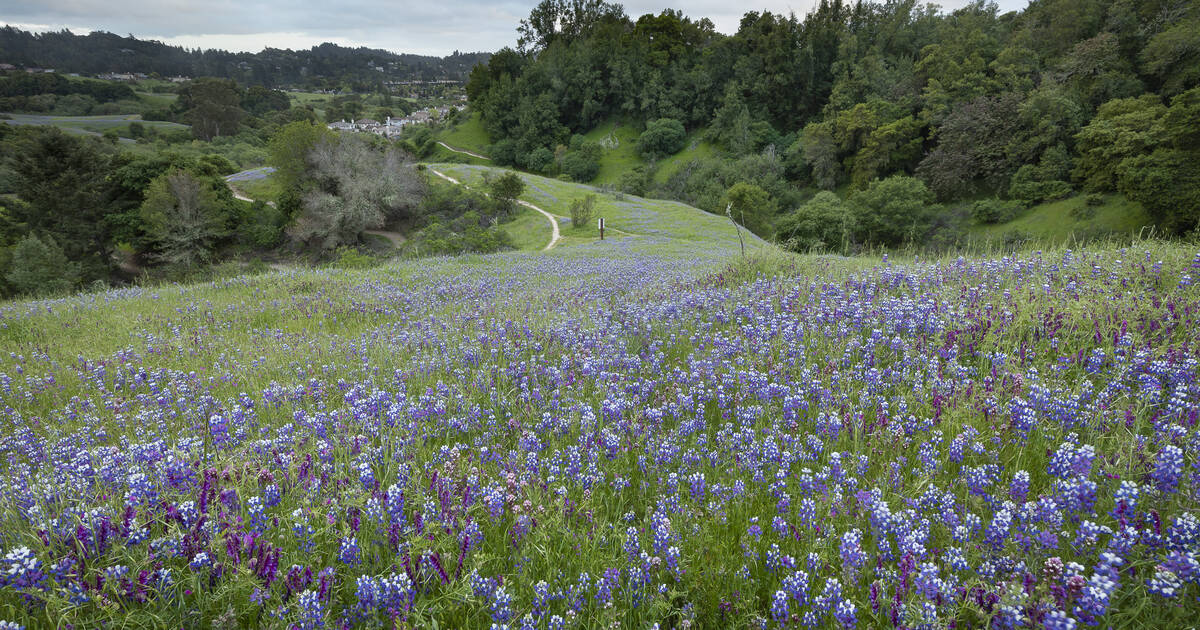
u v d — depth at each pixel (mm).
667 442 5273
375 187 69625
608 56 162875
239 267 58625
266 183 88562
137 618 3066
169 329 14328
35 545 3627
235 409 6605
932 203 89688
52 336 13539
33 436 6660
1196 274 7492
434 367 8844
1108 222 68125
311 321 15188
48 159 65312
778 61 144375
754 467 4855
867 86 130750
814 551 3760
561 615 3385
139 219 66750
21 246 50062
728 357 7969
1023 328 6965
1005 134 87500
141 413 7250
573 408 6227
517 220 73562
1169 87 88375
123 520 3705
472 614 3391
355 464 4691
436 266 26875
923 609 2926
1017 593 2848
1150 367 5352
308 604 3012
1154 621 2959
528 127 158250
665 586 3490
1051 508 3445
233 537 3469
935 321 7473
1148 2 104750
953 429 5000
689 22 192375
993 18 149250
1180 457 3566
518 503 4391
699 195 118250
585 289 18031
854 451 4883
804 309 9641
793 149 126062
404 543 3615
